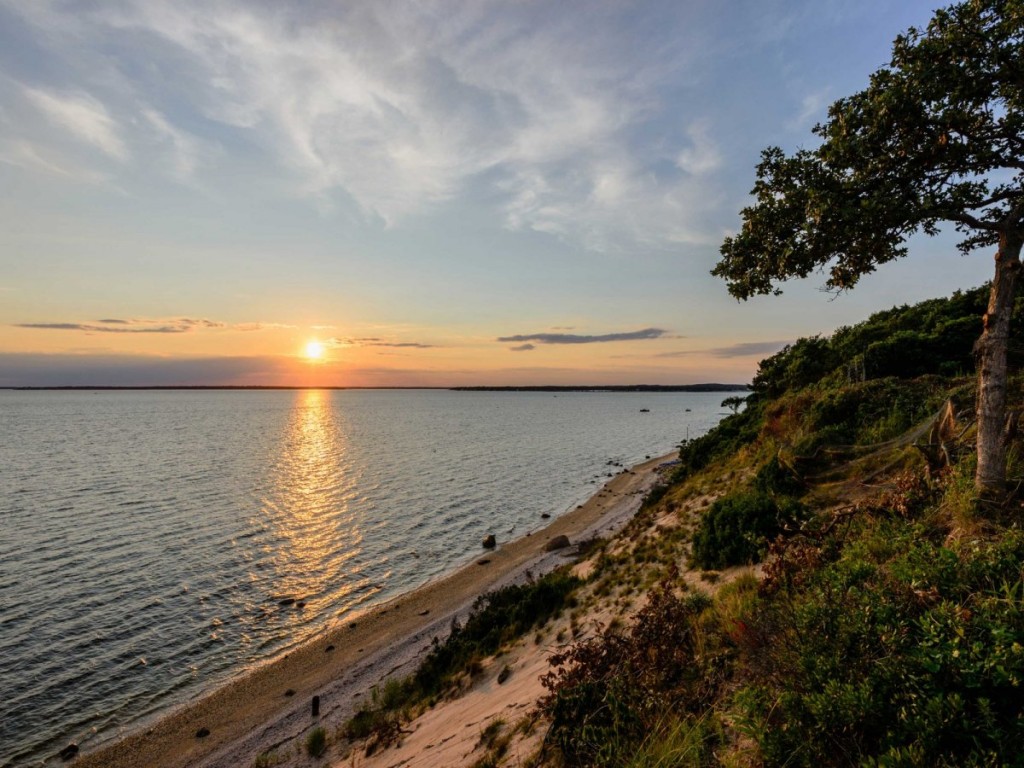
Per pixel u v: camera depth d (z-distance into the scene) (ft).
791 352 104.53
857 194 19.86
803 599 16.22
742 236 22.75
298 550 101.60
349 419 500.74
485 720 27.30
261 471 186.91
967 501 19.07
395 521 124.26
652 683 17.71
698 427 406.21
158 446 257.34
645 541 55.88
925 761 8.83
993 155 18.35
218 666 61.26
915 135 18.94
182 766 44.19
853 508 25.63
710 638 19.93
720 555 34.96
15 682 56.80
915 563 14.17
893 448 38.70
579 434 347.15
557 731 17.63
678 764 13.20
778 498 37.86
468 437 322.34
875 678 10.48
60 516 120.67
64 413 558.15
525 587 56.80
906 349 66.13
